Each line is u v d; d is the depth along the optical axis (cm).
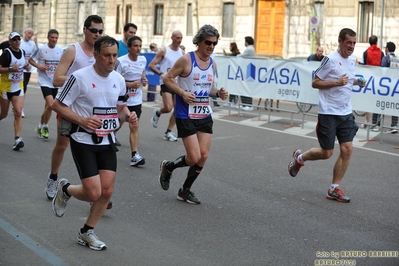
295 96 1684
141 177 1072
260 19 4119
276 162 1233
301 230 793
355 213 881
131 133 1160
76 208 860
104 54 664
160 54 1427
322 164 1219
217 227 795
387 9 3488
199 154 873
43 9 6134
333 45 3716
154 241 732
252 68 1794
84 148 670
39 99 2325
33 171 1083
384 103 1452
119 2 5203
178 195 922
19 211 834
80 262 651
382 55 1872
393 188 1036
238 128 1686
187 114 870
